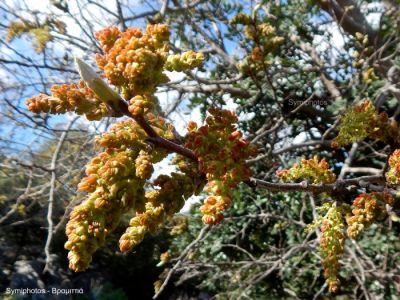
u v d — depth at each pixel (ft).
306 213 20.51
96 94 3.45
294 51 20.75
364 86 16.66
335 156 22.02
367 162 21.50
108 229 3.03
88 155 16.44
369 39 17.56
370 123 5.57
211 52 19.31
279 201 20.99
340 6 17.52
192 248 17.98
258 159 15.96
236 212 21.45
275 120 18.72
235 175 3.51
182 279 19.31
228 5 19.01
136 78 3.31
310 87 20.35
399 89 16.07
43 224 36.29
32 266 39.09
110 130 3.59
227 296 21.03
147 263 42.16
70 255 2.90
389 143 5.64
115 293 38.45
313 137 22.15
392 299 17.99
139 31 3.54
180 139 4.05
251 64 14.67
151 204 3.41
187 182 3.55
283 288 22.25
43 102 3.40
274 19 18.79
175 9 17.30
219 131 3.65
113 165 3.08
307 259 21.31
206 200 3.57
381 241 18.42
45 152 19.54
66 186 14.58
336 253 5.67
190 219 22.65
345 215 6.33
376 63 15.48
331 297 21.56
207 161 3.57
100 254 41.50
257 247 23.17
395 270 16.92
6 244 38.68
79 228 2.93
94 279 41.83
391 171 5.31
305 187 5.28
